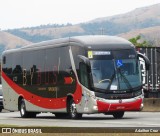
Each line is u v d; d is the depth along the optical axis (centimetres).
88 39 3181
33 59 3672
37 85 3609
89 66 3083
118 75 3127
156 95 4688
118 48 3173
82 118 3369
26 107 3750
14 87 3900
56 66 3388
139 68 3197
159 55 4694
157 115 3678
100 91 3084
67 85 3275
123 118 3269
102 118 3331
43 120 3241
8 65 3988
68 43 3272
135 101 3133
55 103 3406
